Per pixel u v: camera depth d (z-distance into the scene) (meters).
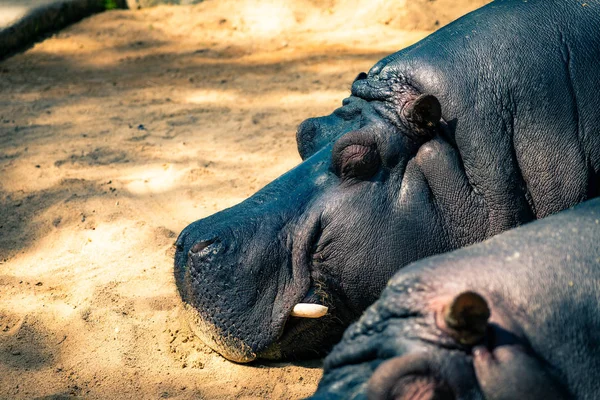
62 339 6.74
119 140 11.59
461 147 6.05
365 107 6.28
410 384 3.67
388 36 16.81
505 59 6.18
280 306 5.95
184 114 12.76
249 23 18.11
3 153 11.13
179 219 8.98
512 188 6.05
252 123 12.16
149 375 6.29
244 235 5.98
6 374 6.30
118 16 18.97
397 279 4.08
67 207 9.27
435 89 6.09
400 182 6.01
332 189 6.04
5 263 8.12
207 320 6.03
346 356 3.98
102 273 7.80
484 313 3.61
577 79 6.21
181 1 19.23
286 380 6.13
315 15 18.11
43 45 17.23
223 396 6.00
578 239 4.16
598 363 3.92
